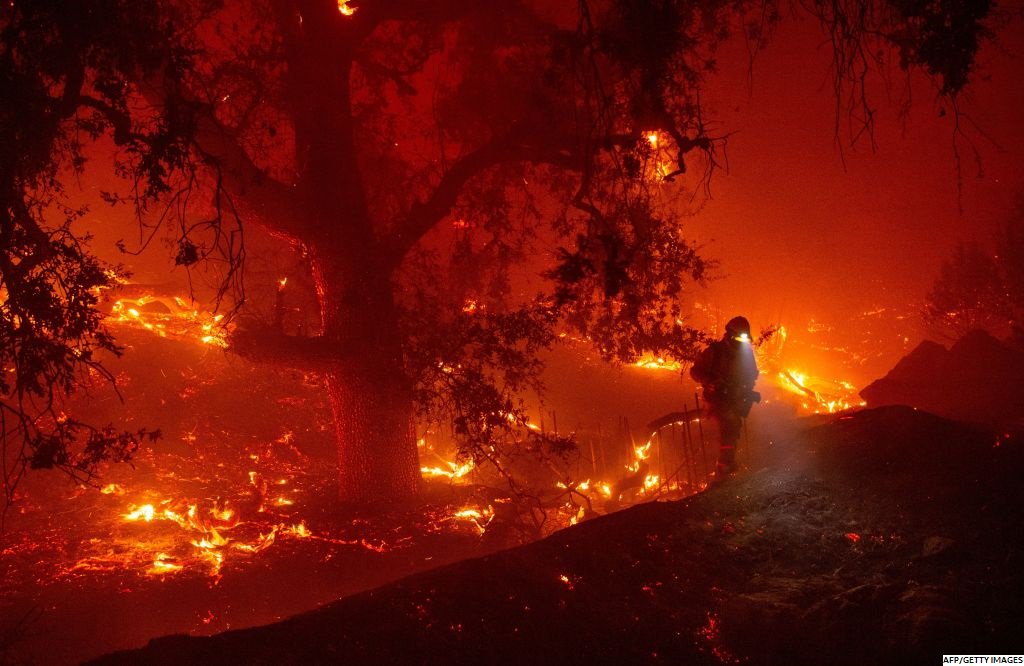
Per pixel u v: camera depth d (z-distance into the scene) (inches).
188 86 413.1
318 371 442.0
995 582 206.8
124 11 288.8
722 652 194.4
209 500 442.6
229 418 546.0
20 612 305.3
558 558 231.0
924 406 442.6
